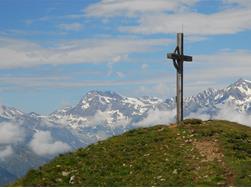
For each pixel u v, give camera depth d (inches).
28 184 1914.4
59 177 1953.7
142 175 1915.6
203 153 2050.9
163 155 2063.2
